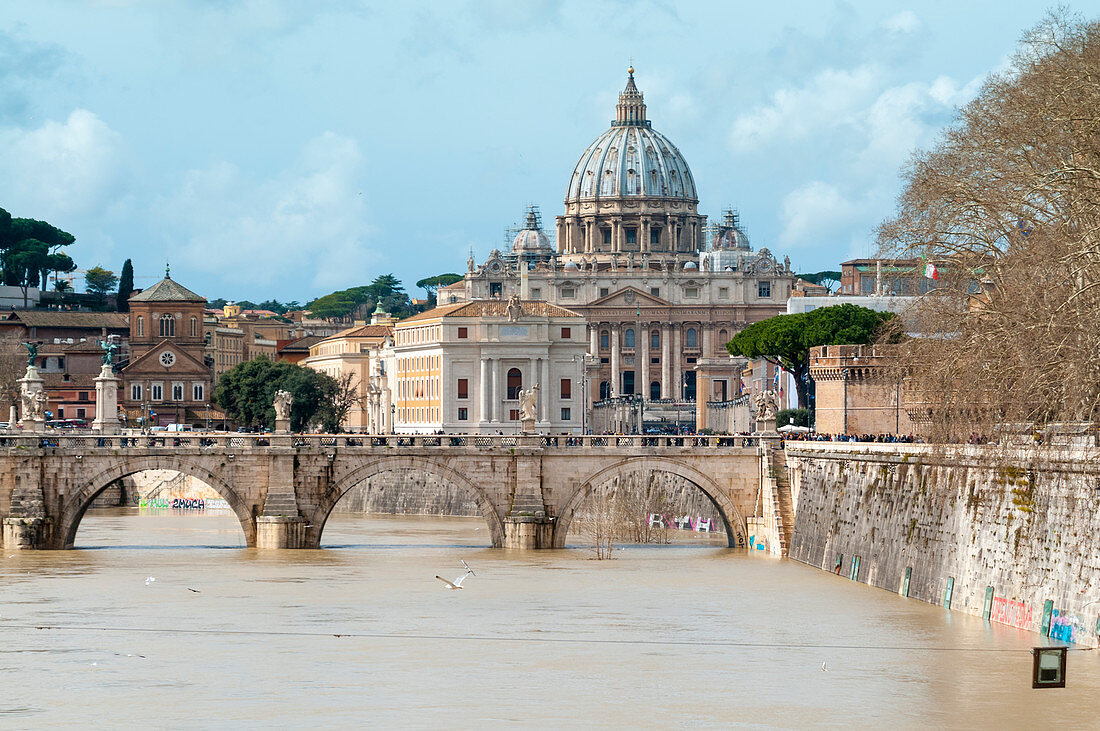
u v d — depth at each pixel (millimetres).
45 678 181875
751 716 166250
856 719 164500
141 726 162500
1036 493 194000
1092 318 183750
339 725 162625
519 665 189375
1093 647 177500
